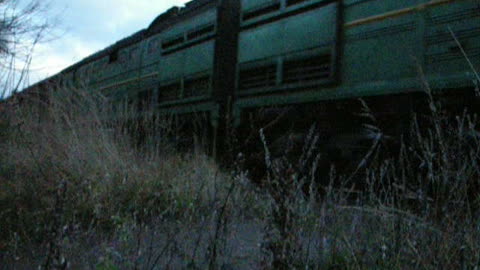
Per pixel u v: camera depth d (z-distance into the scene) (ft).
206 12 26.30
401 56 15.72
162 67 30.01
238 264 8.34
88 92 19.27
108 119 19.38
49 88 18.56
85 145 15.99
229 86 24.02
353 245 8.07
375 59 16.63
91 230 10.00
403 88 15.35
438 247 7.28
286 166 7.89
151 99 30.66
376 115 16.48
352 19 17.81
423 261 7.09
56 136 16.65
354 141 16.61
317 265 7.45
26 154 15.43
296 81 19.70
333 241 8.15
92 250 8.55
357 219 8.84
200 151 22.21
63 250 7.57
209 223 9.57
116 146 17.48
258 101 21.57
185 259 8.33
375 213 8.75
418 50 15.17
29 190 12.44
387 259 7.43
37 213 10.57
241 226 10.69
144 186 13.82
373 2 17.04
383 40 16.46
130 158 16.99
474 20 13.69
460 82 13.70
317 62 18.86
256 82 22.02
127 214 10.86
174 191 13.38
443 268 6.91
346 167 16.66
